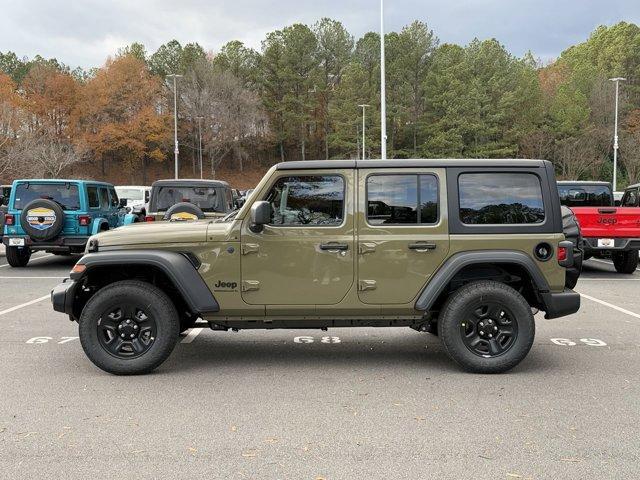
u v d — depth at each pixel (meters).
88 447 3.92
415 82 67.44
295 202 5.54
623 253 12.98
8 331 7.35
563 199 14.08
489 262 5.45
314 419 4.43
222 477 3.50
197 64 72.62
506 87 65.38
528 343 5.49
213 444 3.97
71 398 4.89
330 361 6.07
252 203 5.47
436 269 5.50
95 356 5.45
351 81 66.12
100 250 5.50
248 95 71.88
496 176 5.60
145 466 3.64
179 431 4.20
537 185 5.61
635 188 14.81
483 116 63.19
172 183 12.55
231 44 83.56
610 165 61.03
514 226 5.54
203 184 12.55
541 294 5.55
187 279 5.39
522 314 5.47
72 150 57.00
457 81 62.12
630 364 5.94
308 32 72.69
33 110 65.94
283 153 79.88
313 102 72.88
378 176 5.54
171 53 82.19
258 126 73.44
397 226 5.49
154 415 4.51
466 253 5.49
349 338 7.11
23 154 46.00
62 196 13.16
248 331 7.47
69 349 6.47
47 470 3.59
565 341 6.92
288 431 4.20
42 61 75.44
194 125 72.25
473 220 5.56
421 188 5.55
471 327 5.55
